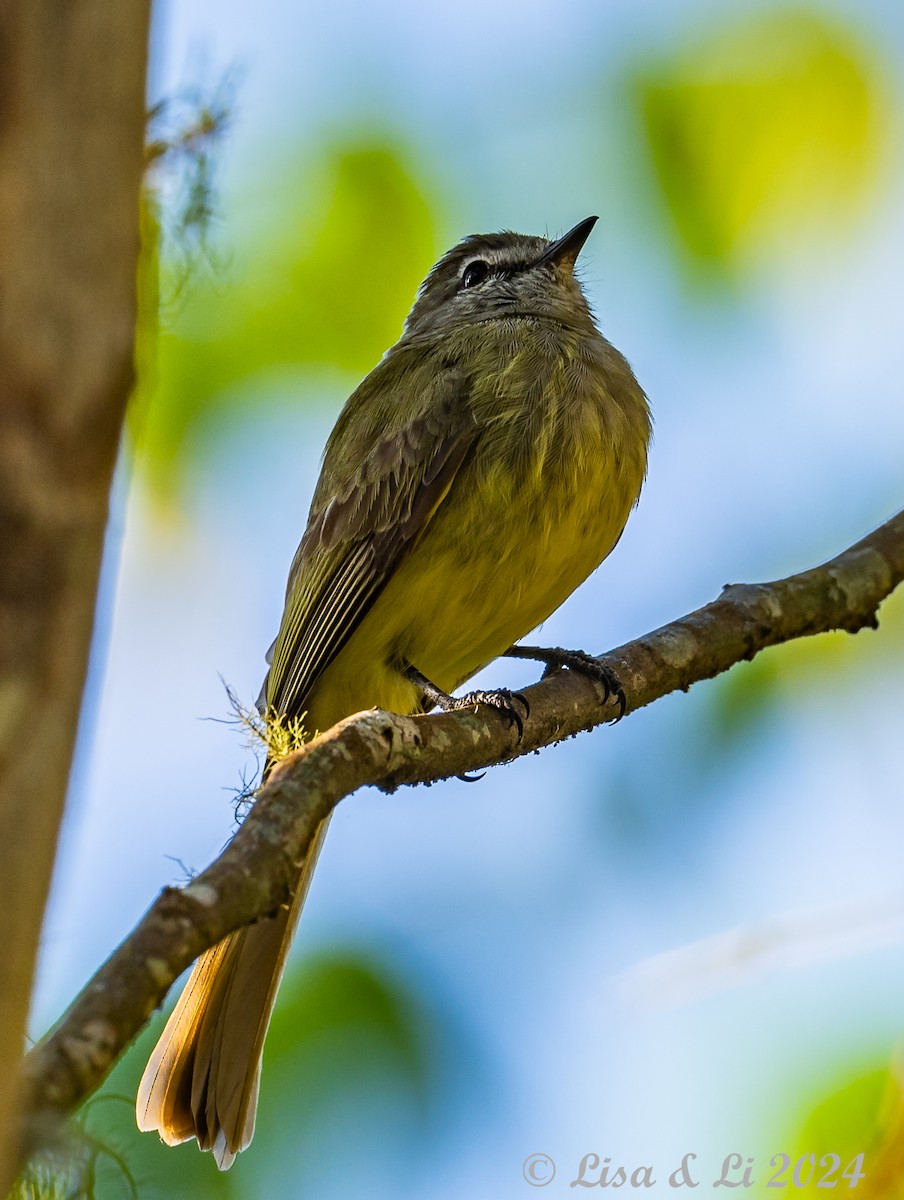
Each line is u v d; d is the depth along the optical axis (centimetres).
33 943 308
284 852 500
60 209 323
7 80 320
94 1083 397
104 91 328
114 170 329
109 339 325
